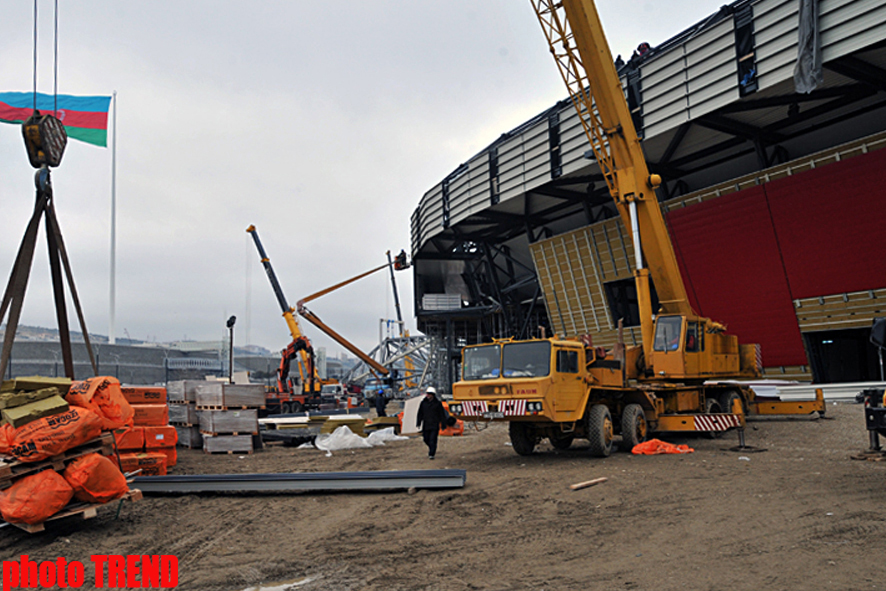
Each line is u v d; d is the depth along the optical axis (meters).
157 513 8.66
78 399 7.75
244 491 10.07
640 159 17.97
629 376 16.22
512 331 52.41
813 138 30.08
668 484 9.50
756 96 26.45
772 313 30.08
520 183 37.12
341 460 14.91
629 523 7.25
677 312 17.66
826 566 5.33
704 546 6.17
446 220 45.47
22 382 7.41
